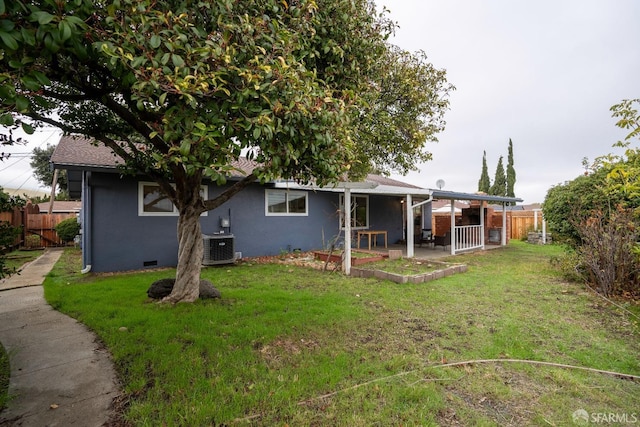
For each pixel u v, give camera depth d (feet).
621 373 9.42
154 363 9.62
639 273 17.37
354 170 27.22
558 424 7.18
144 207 27.02
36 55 6.59
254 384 8.54
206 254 26.63
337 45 13.08
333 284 20.68
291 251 36.22
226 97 8.87
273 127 8.41
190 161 8.32
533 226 56.49
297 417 7.25
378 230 45.57
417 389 8.40
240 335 11.67
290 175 11.80
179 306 14.89
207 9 9.23
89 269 24.44
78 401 7.85
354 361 9.98
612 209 19.98
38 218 44.65
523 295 18.07
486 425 7.10
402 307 15.65
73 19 6.07
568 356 10.56
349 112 12.30
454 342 11.59
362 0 15.65
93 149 27.76
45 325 13.10
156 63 7.51
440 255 36.60
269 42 9.72
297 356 10.26
